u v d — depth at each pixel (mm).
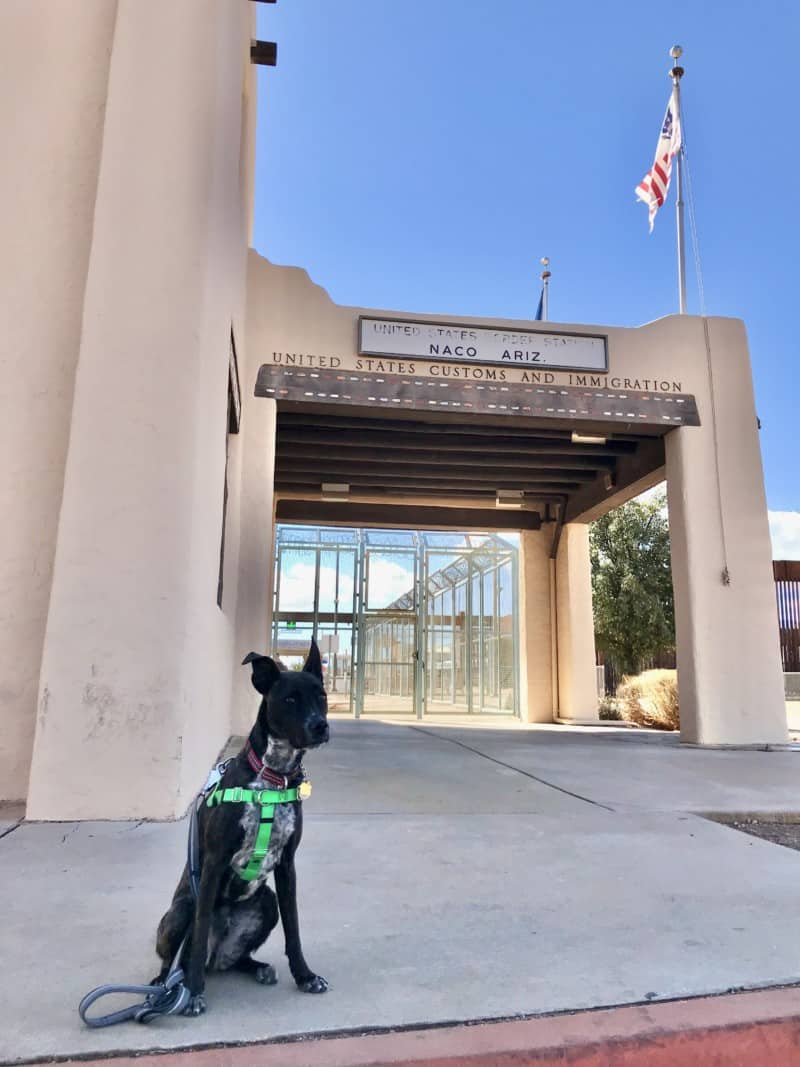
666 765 8961
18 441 6496
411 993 2812
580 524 17203
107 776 5285
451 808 6164
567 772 8242
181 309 5949
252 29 10383
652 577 21406
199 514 5895
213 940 2791
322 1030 2510
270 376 10719
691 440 11828
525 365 11469
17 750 6152
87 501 5574
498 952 3238
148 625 5465
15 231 6789
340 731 13016
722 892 4145
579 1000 2791
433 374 11258
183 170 6203
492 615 18766
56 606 5426
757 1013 2730
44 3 7207
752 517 11773
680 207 13500
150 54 6418
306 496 16281
